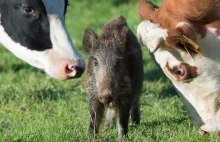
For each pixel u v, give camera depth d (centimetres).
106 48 1076
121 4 3014
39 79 1667
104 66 1059
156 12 1059
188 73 1048
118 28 1104
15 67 1877
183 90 1088
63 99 1427
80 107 1343
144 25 1023
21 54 1055
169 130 1156
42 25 1033
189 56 1034
